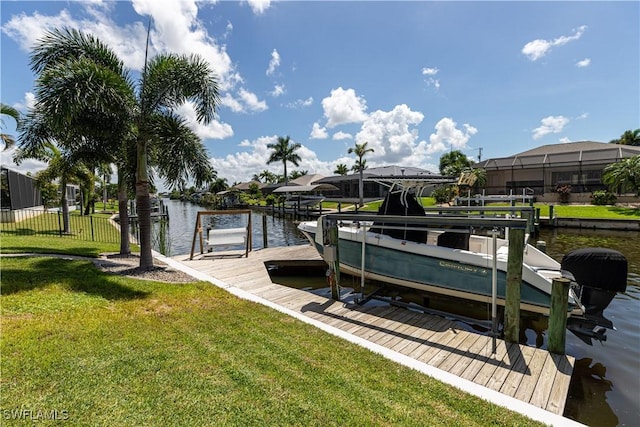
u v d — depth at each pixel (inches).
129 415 82.7
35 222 618.5
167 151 258.1
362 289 200.1
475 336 149.2
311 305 189.2
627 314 207.6
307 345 131.0
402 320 168.2
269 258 322.0
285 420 84.4
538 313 172.1
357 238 225.6
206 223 971.9
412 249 200.4
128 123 243.4
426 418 88.8
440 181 208.5
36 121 256.1
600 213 695.7
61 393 89.9
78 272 229.8
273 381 102.4
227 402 90.4
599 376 140.1
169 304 173.2
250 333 139.5
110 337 126.9
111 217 928.3
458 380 110.8
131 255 331.6
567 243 481.7
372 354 126.4
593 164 970.7
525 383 111.3
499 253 187.5
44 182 510.9
